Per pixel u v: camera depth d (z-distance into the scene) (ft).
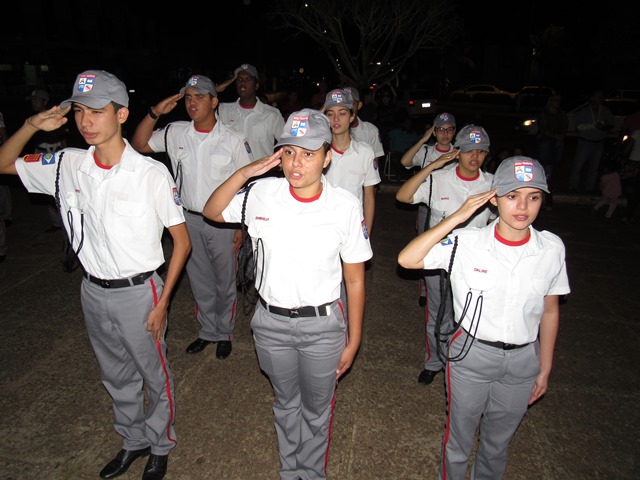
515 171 6.93
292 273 7.48
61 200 8.21
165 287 8.68
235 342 14.10
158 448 9.45
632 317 16.63
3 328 14.23
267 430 10.75
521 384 7.68
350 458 10.11
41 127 7.98
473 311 7.52
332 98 11.95
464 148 11.03
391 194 31.86
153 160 8.34
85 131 7.52
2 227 18.52
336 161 12.54
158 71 119.65
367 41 51.85
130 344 8.55
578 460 10.34
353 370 13.02
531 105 83.05
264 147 16.58
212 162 11.71
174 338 14.17
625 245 23.84
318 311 7.68
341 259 8.01
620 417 11.71
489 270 7.34
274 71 127.54
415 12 50.21
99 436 10.36
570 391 12.60
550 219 27.81
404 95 67.31
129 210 7.97
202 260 12.62
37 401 11.29
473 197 7.29
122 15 113.39
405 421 11.22
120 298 8.30
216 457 9.97
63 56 95.25
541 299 7.38
